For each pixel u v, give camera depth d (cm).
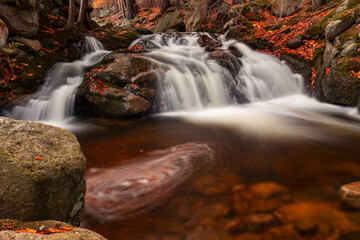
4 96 687
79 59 1034
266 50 1159
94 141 527
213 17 1670
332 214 263
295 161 403
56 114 703
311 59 928
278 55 1078
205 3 1711
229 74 898
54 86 787
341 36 789
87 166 399
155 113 738
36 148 212
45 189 195
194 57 1037
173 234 245
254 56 1095
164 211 280
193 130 585
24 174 186
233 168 382
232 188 324
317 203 284
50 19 1004
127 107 670
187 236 242
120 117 678
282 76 968
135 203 295
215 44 1218
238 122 644
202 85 827
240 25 1379
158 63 829
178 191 319
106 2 3575
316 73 866
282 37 1159
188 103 792
